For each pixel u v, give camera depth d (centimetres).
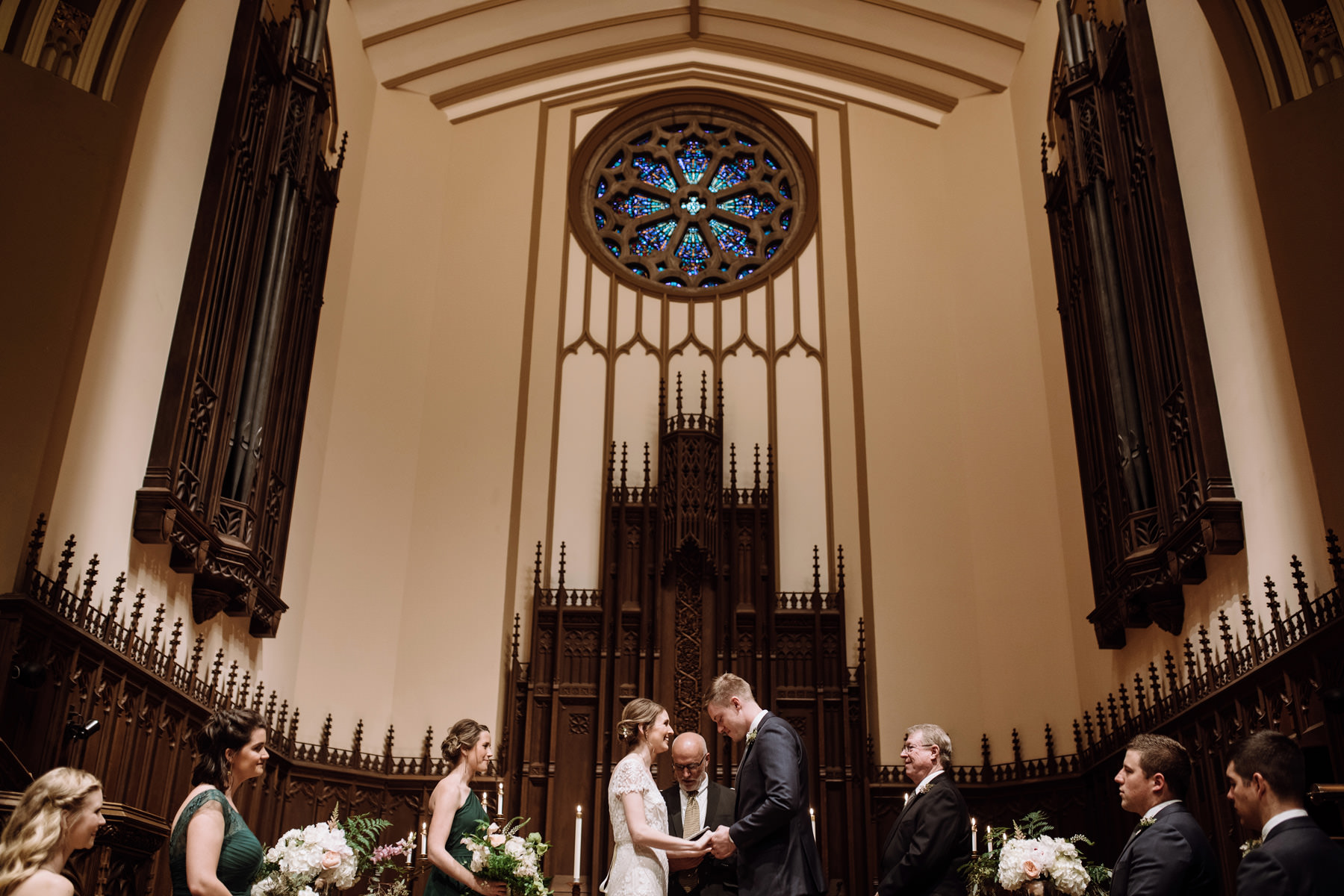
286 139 1177
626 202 1733
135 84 907
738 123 1769
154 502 884
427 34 1602
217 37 1034
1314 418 784
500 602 1396
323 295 1312
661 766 1316
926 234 1627
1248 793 441
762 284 1644
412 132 1639
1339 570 701
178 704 927
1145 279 1059
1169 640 1032
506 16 1620
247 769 538
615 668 1352
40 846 398
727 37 1738
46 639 732
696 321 1625
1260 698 798
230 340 1042
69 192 856
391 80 1634
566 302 1623
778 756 558
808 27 1684
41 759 721
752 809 563
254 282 1089
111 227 859
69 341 814
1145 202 1074
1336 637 693
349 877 595
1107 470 1133
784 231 1694
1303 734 735
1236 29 912
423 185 1620
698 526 1409
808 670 1362
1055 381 1379
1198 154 970
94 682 788
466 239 1616
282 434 1184
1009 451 1445
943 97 1689
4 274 818
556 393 1551
